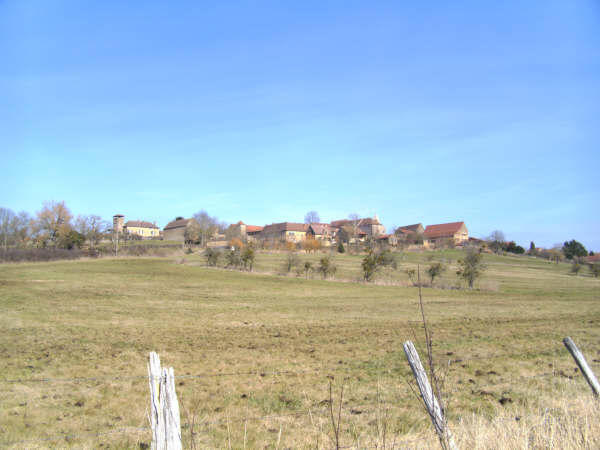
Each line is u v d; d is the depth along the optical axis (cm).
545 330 2047
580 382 1088
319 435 767
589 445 559
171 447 429
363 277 5750
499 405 912
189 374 1253
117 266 6191
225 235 14112
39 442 769
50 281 4338
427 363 1357
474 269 5169
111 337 1875
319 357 1490
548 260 11375
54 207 9669
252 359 1459
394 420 835
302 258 8869
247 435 779
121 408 966
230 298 3606
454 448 490
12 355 1483
